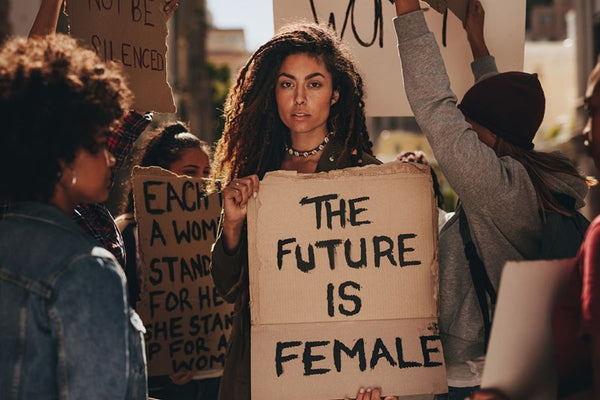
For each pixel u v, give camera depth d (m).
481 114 3.44
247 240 3.44
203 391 4.71
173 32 28.39
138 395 2.66
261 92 3.53
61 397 2.35
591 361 2.34
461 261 3.40
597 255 2.24
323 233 3.29
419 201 3.29
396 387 3.20
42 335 2.39
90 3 3.62
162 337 4.39
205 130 36.28
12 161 2.45
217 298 4.57
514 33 4.30
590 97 2.61
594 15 20.28
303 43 3.44
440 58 3.27
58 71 2.47
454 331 3.37
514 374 2.47
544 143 30.44
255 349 3.23
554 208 3.23
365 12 4.28
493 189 3.14
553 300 2.44
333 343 3.23
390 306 3.25
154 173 4.39
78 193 2.58
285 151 3.62
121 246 3.91
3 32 9.36
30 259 2.44
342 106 3.57
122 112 2.66
